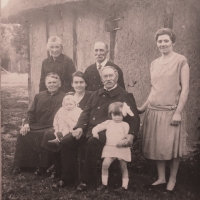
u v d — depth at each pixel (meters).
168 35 2.83
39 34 4.31
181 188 3.02
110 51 4.08
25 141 3.34
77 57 4.10
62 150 2.97
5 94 4.28
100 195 2.84
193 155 3.53
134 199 2.80
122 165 2.89
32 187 3.04
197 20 3.82
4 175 3.27
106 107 2.96
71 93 3.38
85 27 4.05
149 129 2.93
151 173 3.32
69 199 2.79
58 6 4.07
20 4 4.35
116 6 4.04
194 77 3.84
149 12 3.95
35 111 3.46
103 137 2.86
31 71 4.37
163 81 2.83
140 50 4.05
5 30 4.35
